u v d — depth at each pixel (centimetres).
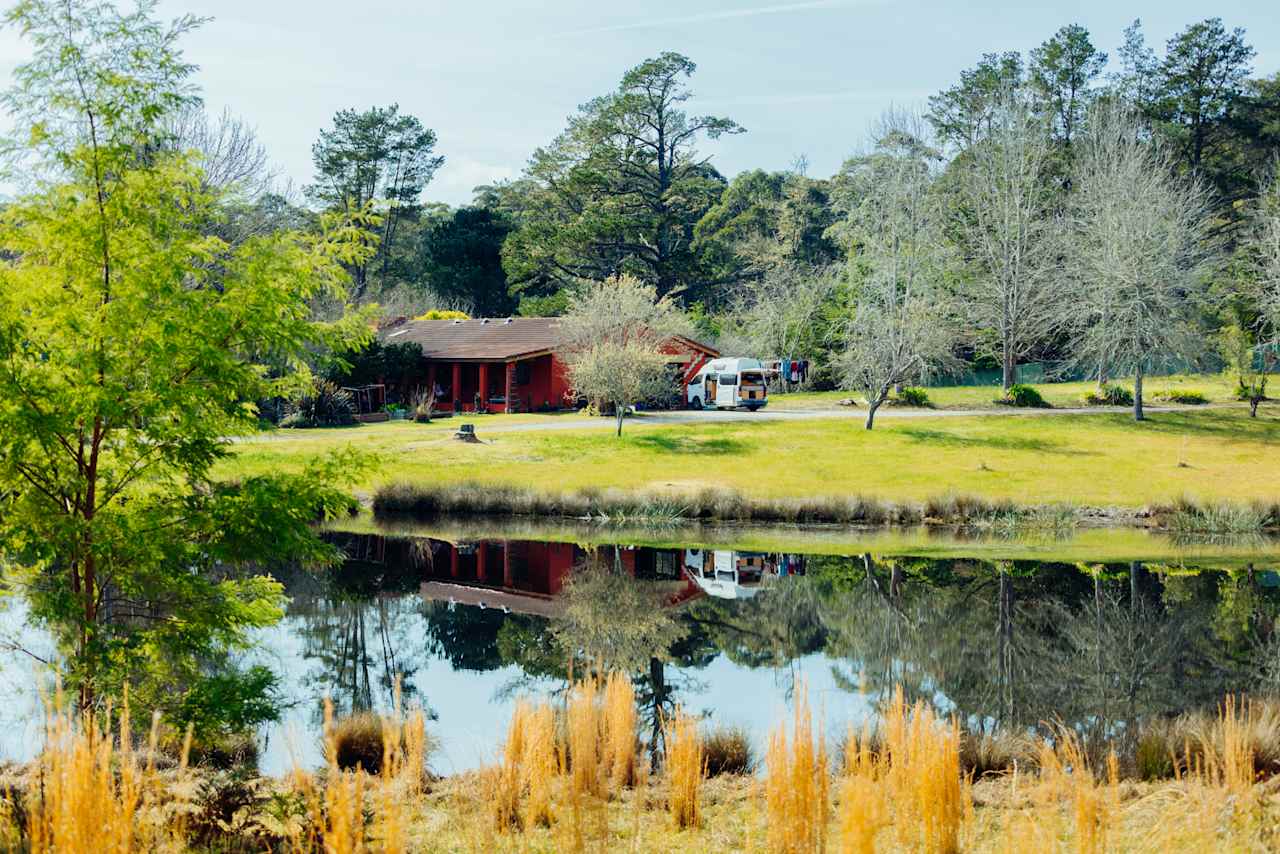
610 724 866
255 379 1000
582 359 4253
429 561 2281
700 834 721
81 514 938
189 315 900
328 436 4044
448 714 1153
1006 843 633
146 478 981
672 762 806
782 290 6662
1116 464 3634
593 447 3878
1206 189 6538
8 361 870
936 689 1275
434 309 7450
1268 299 4888
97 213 902
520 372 5344
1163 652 1480
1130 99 6781
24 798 626
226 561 968
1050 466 3603
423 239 8400
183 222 982
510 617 1738
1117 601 1867
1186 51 6794
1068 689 1278
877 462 3672
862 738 611
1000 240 5328
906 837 637
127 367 908
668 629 1655
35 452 905
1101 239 4825
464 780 855
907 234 4731
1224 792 698
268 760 977
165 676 968
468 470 3484
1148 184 4731
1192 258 4972
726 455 3791
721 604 1856
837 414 4722
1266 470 3503
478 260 7769
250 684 972
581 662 1429
